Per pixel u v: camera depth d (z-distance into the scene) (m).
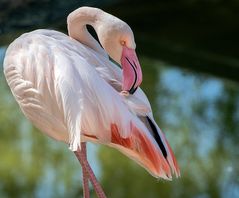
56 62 5.88
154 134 5.91
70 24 6.48
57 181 10.32
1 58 12.59
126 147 5.78
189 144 11.41
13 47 6.33
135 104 5.84
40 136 11.73
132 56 6.00
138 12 15.58
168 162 5.88
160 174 5.83
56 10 13.20
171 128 11.86
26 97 6.18
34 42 6.18
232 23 15.46
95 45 6.51
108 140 5.76
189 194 10.00
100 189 6.00
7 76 6.34
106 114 5.62
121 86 5.95
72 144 5.51
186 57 14.39
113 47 6.07
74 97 5.60
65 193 9.93
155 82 13.48
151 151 5.73
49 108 6.01
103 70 5.97
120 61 6.06
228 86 13.28
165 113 12.38
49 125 6.14
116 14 15.48
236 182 10.30
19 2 12.86
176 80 13.51
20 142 11.55
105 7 15.21
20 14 12.85
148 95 12.98
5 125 12.07
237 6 15.95
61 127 6.03
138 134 5.70
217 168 10.68
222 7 15.99
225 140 11.52
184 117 12.21
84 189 6.45
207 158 10.97
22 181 10.34
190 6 15.93
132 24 15.36
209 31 15.21
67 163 10.92
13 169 10.71
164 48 14.68
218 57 14.33
